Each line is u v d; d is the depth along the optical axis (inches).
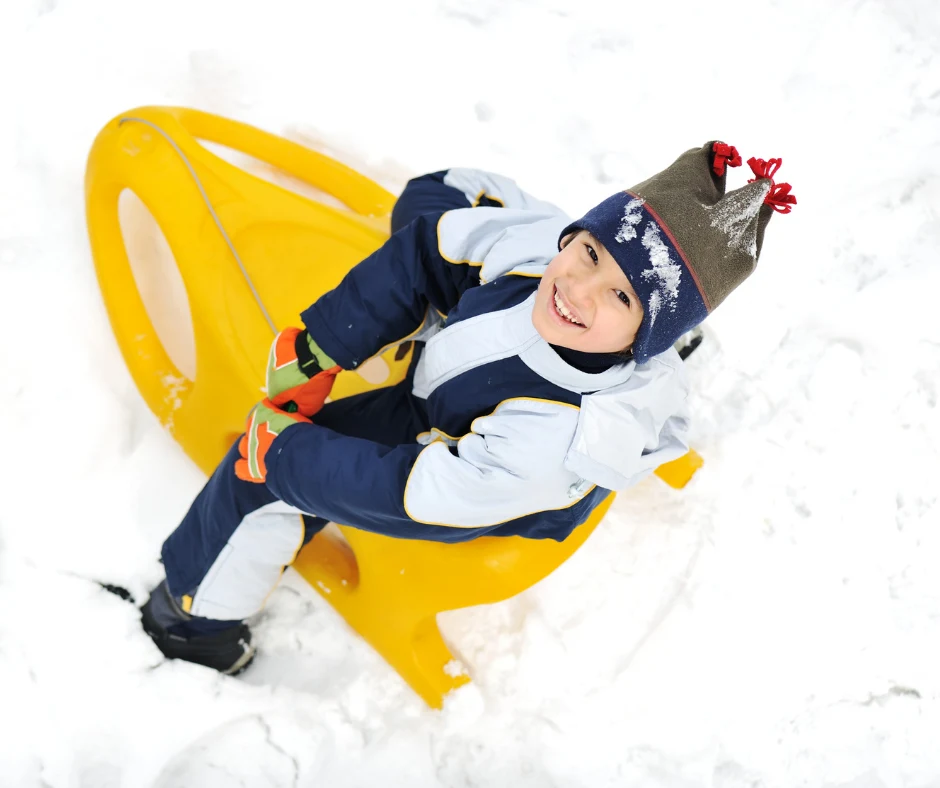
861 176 90.2
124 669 61.3
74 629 61.8
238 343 59.6
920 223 87.8
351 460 46.6
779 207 40.2
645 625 70.0
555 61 92.9
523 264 45.7
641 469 46.8
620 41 94.5
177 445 68.5
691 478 73.3
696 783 65.8
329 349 49.3
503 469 43.4
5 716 58.8
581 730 65.9
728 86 93.8
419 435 50.2
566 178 88.2
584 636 68.9
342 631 66.7
